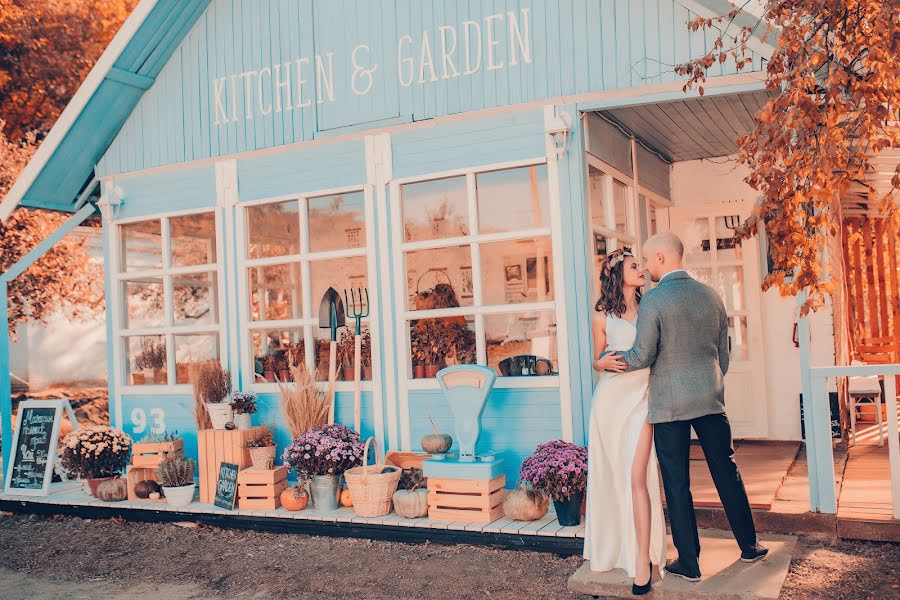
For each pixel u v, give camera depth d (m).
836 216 8.17
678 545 4.50
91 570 5.89
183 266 7.98
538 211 6.42
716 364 4.54
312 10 7.39
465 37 6.68
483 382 5.91
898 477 5.12
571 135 6.25
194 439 7.84
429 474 5.95
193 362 8.02
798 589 4.48
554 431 6.25
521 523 5.68
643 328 4.42
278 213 7.56
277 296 7.55
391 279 6.93
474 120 6.63
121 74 7.77
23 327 15.57
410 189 6.95
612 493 4.75
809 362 5.34
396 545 5.89
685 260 8.80
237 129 7.70
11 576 5.85
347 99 7.18
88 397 15.73
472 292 6.65
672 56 5.95
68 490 7.91
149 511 7.02
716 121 7.02
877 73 4.18
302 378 7.02
